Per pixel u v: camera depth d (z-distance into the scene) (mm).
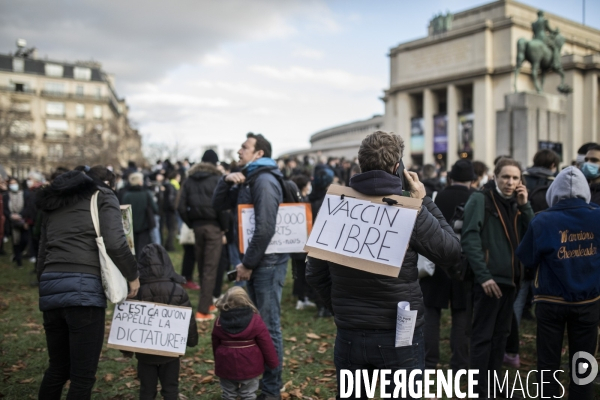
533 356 5543
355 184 2838
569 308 3689
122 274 3643
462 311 4895
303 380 5020
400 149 2867
